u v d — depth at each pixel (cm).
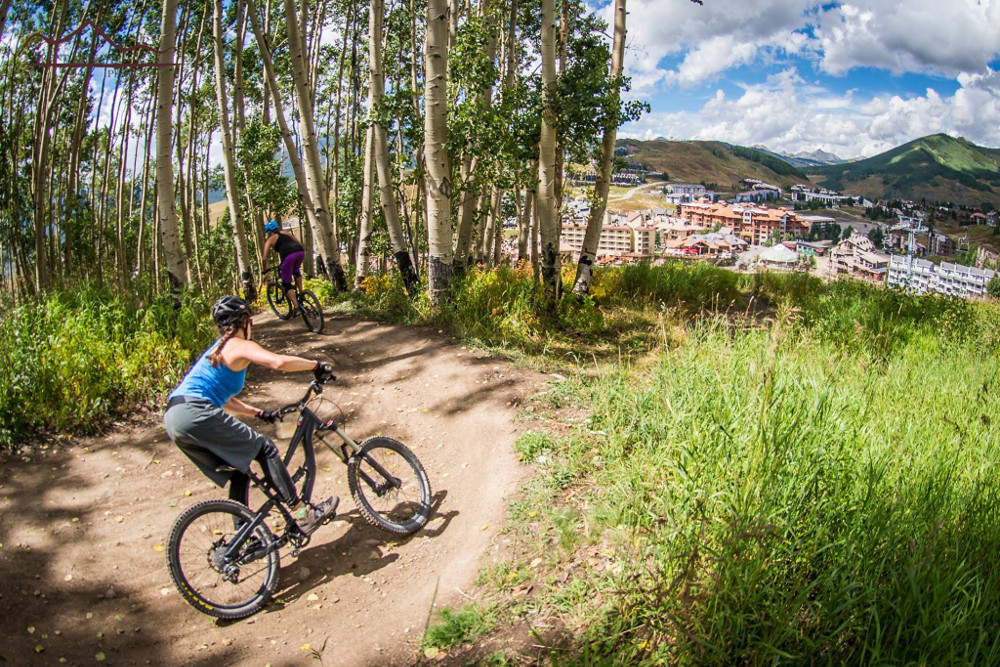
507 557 398
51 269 2250
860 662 254
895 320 1082
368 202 1502
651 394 519
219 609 379
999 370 712
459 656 325
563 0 1188
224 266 3512
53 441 568
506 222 2433
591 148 1080
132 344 704
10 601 371
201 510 389
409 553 439
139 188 4038
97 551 438
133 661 345
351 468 448
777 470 336
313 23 2372
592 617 323
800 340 748
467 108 1001
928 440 444
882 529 302
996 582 277
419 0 1955
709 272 1533
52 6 1792
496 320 888
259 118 2542
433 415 638
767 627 279
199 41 2203
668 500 375
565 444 511
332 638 361
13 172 2189
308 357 813
